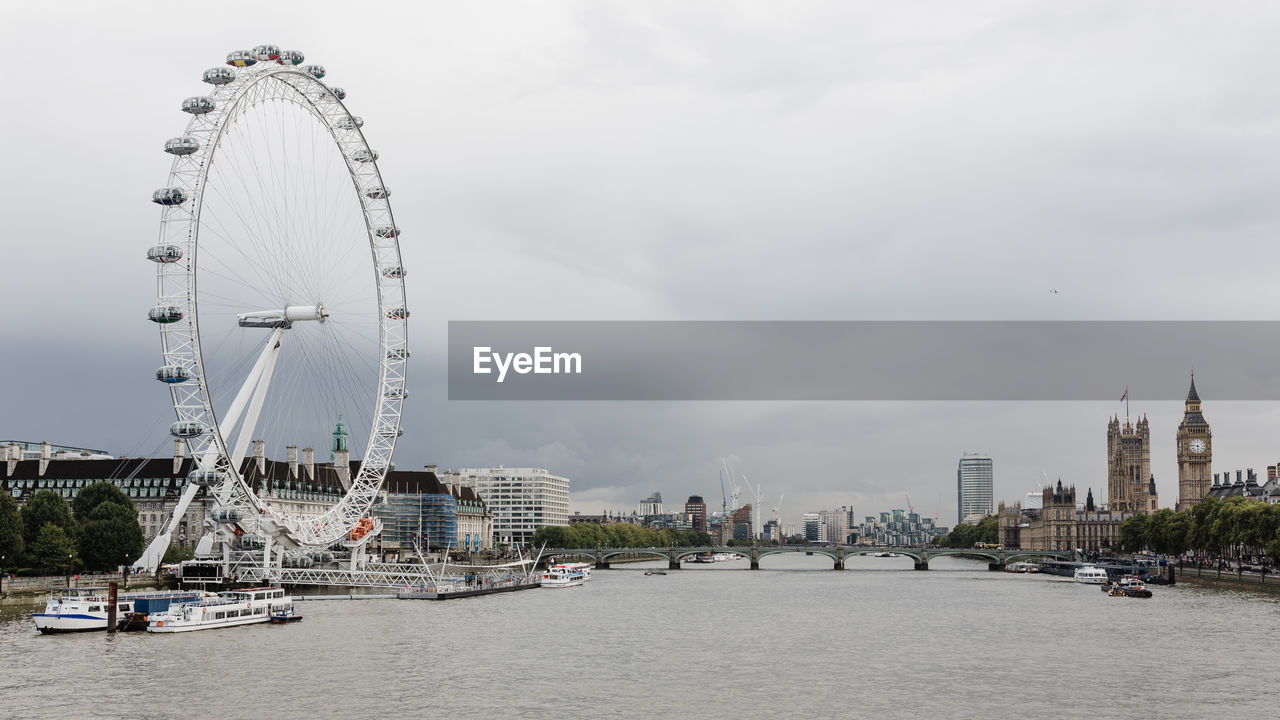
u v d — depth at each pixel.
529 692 133.12
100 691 130.88
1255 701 129.62
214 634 181.00
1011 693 134.12
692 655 163.50
